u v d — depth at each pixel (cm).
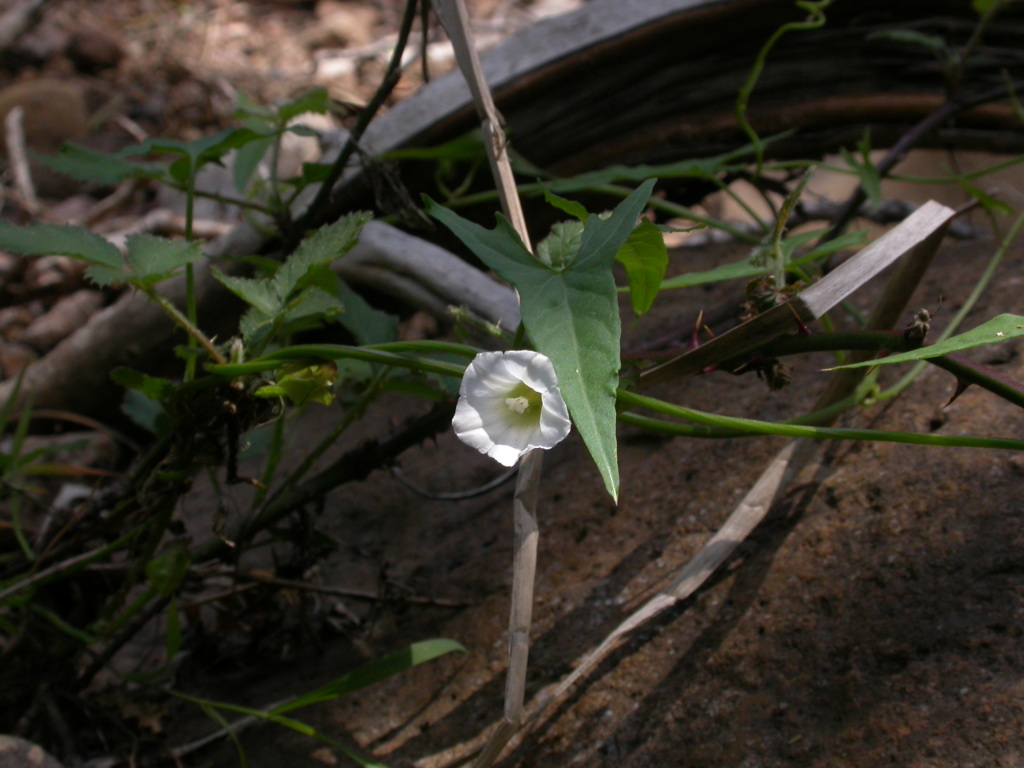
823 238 69
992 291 56
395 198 56
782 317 42
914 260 47
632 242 42
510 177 46
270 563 63
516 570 42
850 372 49
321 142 75
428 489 67
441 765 49
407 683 53
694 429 45
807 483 51
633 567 52
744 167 66
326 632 57
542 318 39
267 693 55
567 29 75
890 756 43
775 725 45
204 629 56
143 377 46
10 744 48
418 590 57
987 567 45
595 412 37
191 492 74
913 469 49
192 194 51
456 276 66
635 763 46
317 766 51
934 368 53
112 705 54
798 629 47
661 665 48
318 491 54
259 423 47
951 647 44
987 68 75
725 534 47
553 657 50
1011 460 48
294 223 62
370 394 52
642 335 70
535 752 48
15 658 55
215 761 52
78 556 54
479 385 39
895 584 46
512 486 64
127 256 46
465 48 46
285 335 50
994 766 41
